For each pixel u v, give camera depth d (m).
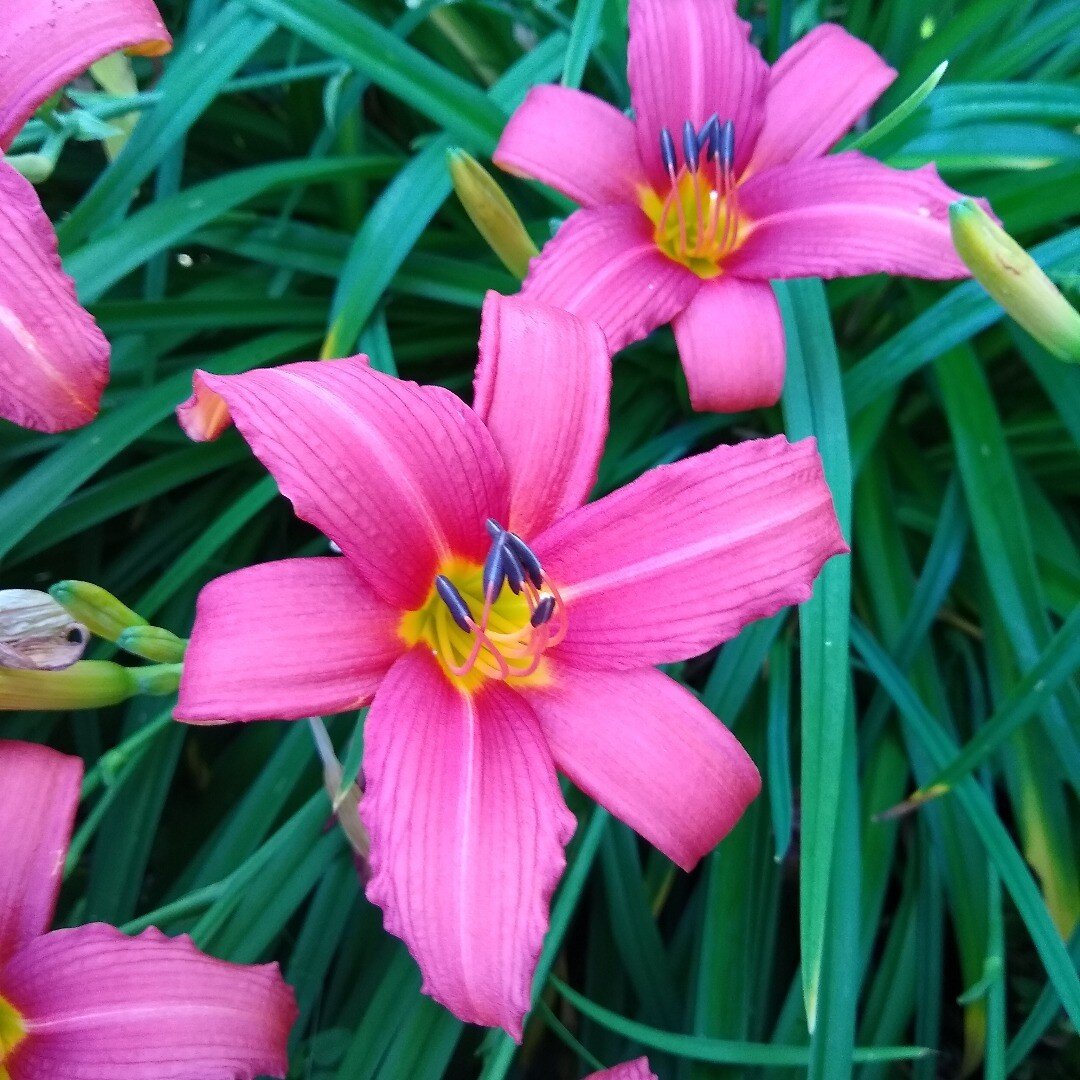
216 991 0.24
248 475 0.39
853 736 0.32
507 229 0.31
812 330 0.33
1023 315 0.24
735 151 0.33
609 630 0.24
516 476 0.24
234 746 0.36
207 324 0.35
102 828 0.33
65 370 0.23
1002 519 0.33
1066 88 0.36
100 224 0.33
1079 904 0.31
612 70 0.39
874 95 0.33
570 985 0.37
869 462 0.37
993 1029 0.28
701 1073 0.30
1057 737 0.32
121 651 0.36
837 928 0.29
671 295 0.30
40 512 0.31
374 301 0.34
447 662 0.24
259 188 0.34
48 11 0.27
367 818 0.21
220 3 0.38
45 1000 0.24
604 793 0.24
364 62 0.34
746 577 0.23
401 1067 0.27
